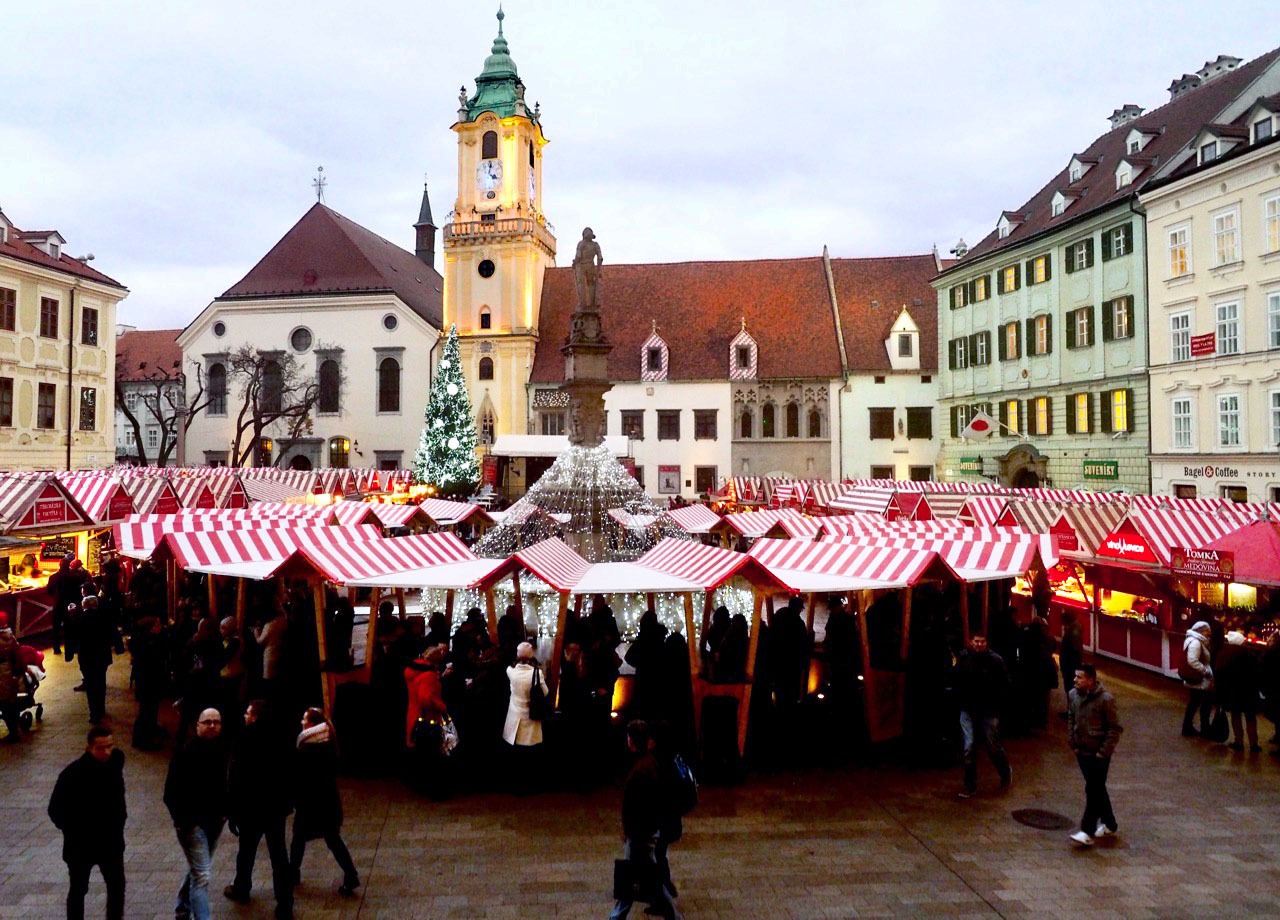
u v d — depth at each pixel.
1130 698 17.38
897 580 14.11
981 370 50.34
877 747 14.35
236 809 8.68
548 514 24.91
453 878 9.58
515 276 63.44
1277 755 13.91
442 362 56.44
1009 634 16.17
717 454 60.25
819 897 9.19
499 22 65.75
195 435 65.94
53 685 17.44
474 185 65.00
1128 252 39.28
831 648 14.62
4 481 21.97
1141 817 11.40
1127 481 39.44
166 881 9.45
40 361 42.72
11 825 10.82
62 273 43.56
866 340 60.78
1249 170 33.09
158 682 13.88
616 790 12.40
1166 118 42.81
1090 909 8.98
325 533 16.64
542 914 8.81
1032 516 23.61
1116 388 40.03
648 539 24.86
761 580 13.24
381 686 13.27
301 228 68.44
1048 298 44.62
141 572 20.78
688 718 13.00
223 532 15.59
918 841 10.64
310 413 64.50
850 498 30.11
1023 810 11.68
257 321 65.44
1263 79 36.00
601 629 15.09
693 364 61.34
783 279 64.62
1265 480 32.66
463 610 21.03
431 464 55.38
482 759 12.49
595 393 30.05
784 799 12.10
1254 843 10.61
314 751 9.12
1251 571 16.39
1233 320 34.06
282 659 14.01
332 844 9.14
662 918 8.67
